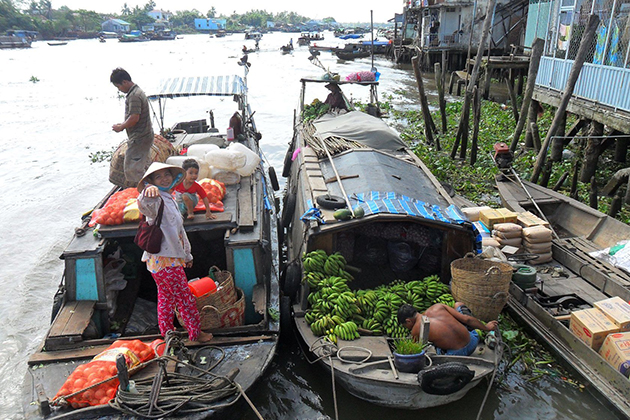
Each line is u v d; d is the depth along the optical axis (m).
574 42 11.85
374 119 9.38
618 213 9.05
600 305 5.53
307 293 5.80
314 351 5.09
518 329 6.16
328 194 6.41
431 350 4.88
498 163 10.46
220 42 92.19
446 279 6.25
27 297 7.47
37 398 4.31
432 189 7.15
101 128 18.80
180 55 57.12
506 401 5.20
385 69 36.91
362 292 5.82
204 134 11.11
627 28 9.77
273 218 9.50
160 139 7.45
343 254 6.41
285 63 44.16
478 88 12.27
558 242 7.54
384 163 7.38
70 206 11.02
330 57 49.91
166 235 4.60
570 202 8.48
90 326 5.27
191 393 4.32
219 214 5.92
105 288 5.46
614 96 10.11
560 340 5.59
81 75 37.09
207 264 7.00
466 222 5.99
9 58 54.31
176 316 5.56
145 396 4.19
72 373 4.34
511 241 7.42
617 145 11.83
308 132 9.51
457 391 4.62
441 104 15.82
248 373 4.68
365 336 5.28
